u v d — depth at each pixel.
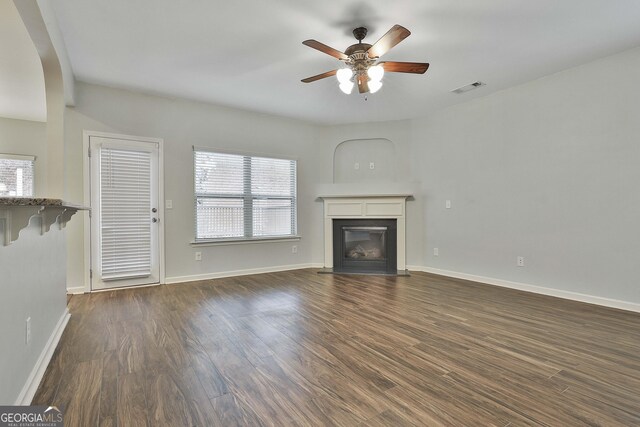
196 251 4.50
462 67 3.50
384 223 5.29
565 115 3.58
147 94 4.16
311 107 4.76
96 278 3.85
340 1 2.40
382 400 1.65
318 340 2.42
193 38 2.89
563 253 3.61
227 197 4.78
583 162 3.45
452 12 2.54
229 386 1.78
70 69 3.34
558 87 3.64
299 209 5.43
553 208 3.69
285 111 4.93
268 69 3.51
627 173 3.15
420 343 2.37
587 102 3.41
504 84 3.98
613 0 2.40
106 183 3.90
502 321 2.83
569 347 2.29
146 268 4.14
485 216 4.37
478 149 4.43
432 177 5.06
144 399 1.65
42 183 4.87
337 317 2.94
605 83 3.29
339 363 2.05
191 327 2.68
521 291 3.91
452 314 3.03
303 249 5.48
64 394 1.69
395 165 5.45
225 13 2.54
